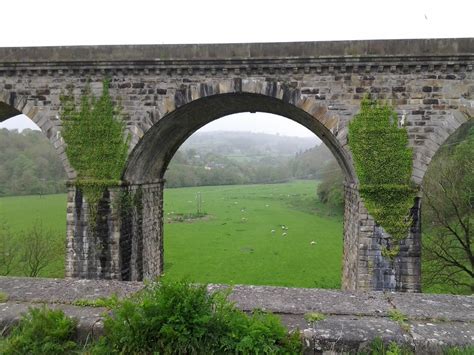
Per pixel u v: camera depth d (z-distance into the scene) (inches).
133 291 285.9
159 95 638.5
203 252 1450.5
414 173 605.6
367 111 609.3
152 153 750.5
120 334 212.1
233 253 1434.5
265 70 621.0
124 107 643.5
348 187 732.7
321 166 5191.9
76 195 653.9
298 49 608.1
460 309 260.2
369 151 611.2
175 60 621.9
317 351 218.2
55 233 1339.8
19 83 653.3
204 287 229.5
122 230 661.9
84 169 653.3
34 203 2284.7
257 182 5433.1
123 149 645.3
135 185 721.0
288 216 2329.0
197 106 689.0
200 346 208.7
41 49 640.4
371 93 608.4
